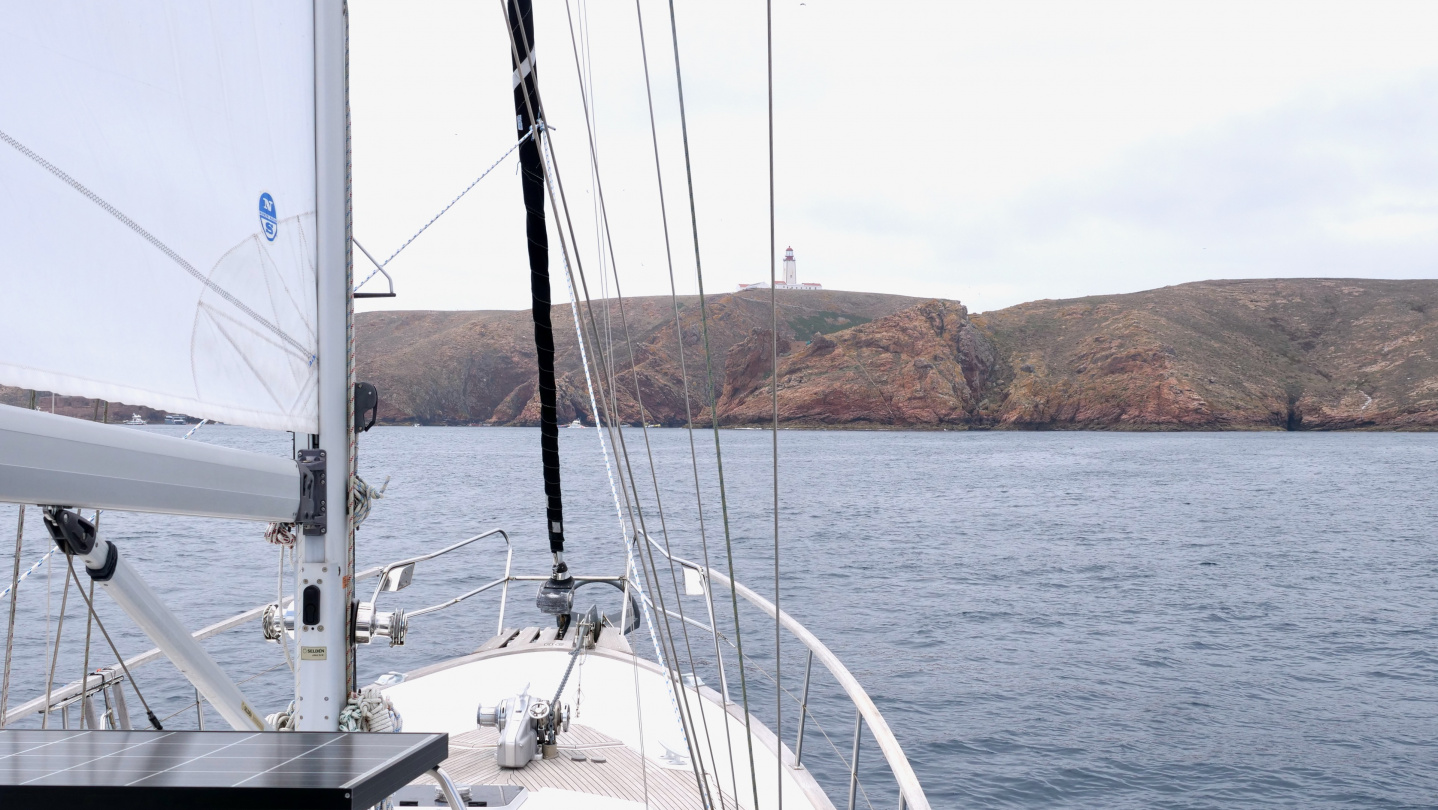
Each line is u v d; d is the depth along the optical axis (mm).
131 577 1946
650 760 4832
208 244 1850
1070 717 14320
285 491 2078
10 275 1416
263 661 13086
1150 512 53906
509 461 99312
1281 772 12312
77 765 1451
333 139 2270
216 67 1880
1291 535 43125
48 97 1482
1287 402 190375
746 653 15953
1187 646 19969
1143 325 199500
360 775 1401
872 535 40500
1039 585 28234
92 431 1464
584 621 6898
